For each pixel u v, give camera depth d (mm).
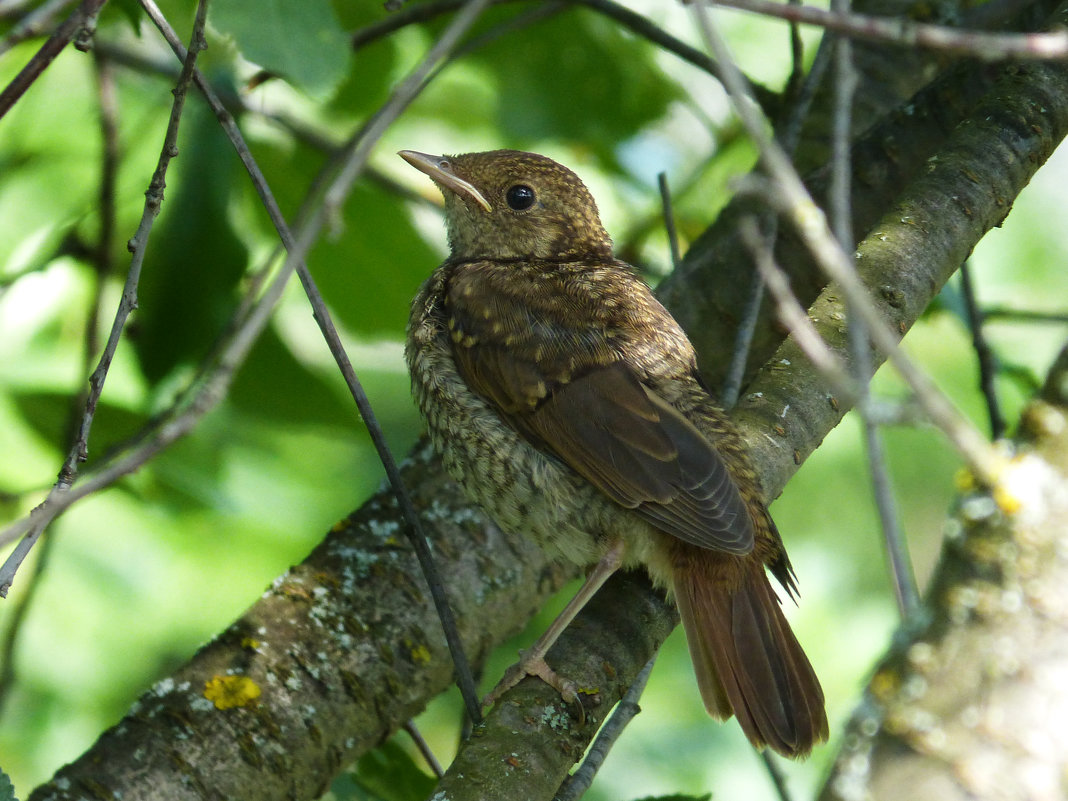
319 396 10641
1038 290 13539
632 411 8133
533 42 12180
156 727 7875
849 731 4895
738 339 8500
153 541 11930
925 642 4883
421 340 9086
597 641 7285
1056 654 4695
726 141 12375
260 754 7934
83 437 6379
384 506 9109
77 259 10328
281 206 11062
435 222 12586
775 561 8211
